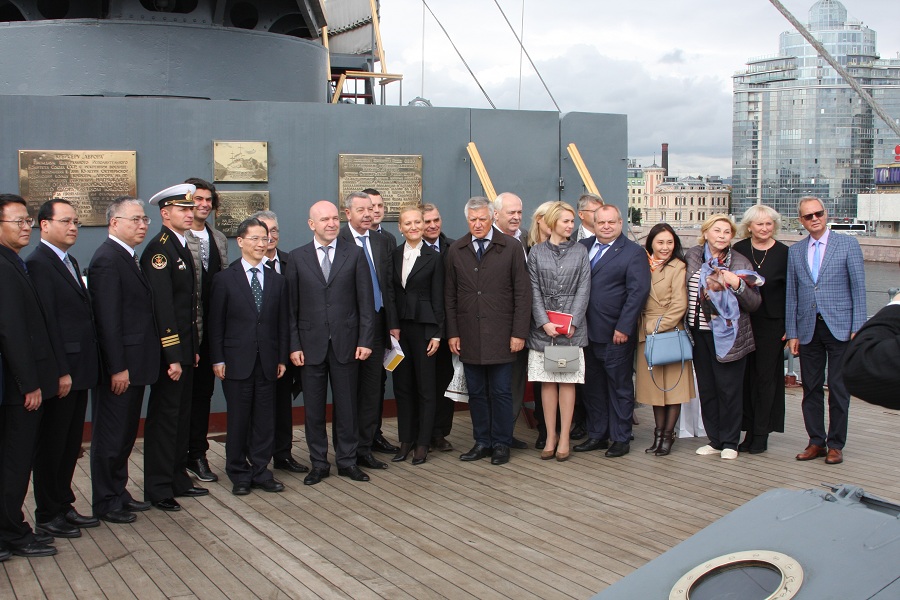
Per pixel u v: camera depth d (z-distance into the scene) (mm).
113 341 5160
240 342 5844
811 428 6680
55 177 7387
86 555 4719
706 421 6887
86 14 8391
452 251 6684
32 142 7363
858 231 80438
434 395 6695
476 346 6539
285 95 8508
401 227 6699
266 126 7867
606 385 6961
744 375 6938
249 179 7816
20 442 4613
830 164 148125
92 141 7473
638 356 6914
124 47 7887
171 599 4133
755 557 2008
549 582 4297
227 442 5914
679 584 2018
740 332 6551
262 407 5965
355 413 6320
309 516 5391
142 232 5344
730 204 161500
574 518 5305
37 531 4973
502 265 6551
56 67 7824
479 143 8453
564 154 8742
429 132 8297
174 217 5566
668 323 6664
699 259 6773
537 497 5758
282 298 6082
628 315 6566
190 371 5746
